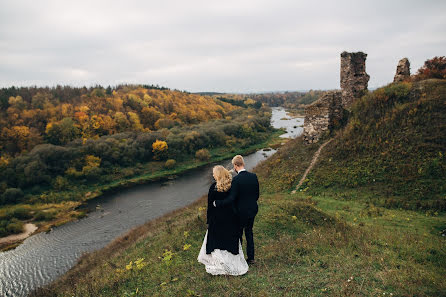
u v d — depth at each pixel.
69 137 76.88
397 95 19.39
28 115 85.31
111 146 64.19
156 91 157.75
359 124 19.67
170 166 61.72
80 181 52.22
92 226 32.81
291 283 4.93
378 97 20.20
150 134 71.56
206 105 159.88
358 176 16.45
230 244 5.24
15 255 26.73
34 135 73.06
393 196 14.02
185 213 15.22
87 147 59.91
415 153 15.67
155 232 12.97
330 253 6.45
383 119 18.80
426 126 16.69
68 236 30.44
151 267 6.88
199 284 5.24
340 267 5.55
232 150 74.69
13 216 37.09
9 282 22.03
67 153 56.16
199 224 9.87
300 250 6.63
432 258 6.63
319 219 9.55
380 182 15.35
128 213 36.47
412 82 20.69
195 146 73.81
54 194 45.81
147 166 62.59
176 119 120.44
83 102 107.19
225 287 4.93
